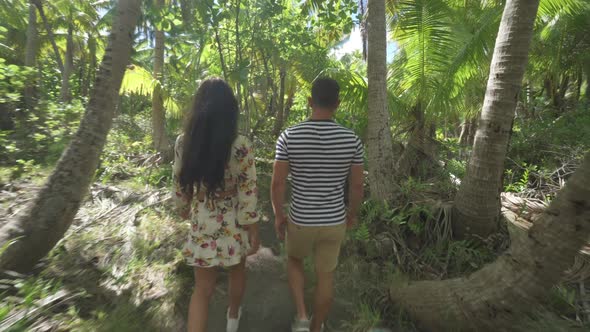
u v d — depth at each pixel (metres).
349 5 6.04
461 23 6.23
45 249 2.70
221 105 1.90
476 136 3.31
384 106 4.05
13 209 3.79
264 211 4.89
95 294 2.68
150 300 2.72
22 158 5.68
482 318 2.08
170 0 5.96
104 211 4.16
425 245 3.54
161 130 7.34
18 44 14.59
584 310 2.42
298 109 11.34
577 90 10.85
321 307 2.32
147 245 3.44
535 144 5.88
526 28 2.92
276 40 6.80
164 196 4.87
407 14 5.41
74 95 12.17
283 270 3.43
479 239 3.44
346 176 2.16
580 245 1.76
